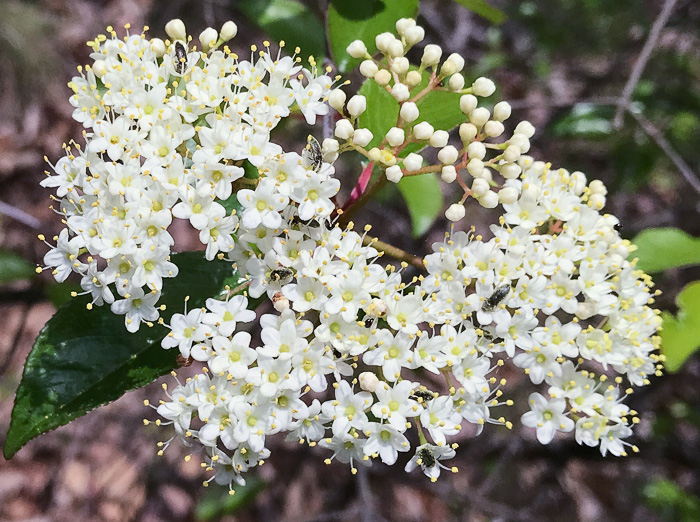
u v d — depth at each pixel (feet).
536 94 0.87
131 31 0.87
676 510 0.68
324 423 0.29
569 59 0.89
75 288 0.49
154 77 0.29
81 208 0.29
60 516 0.76
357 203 0.32
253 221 0.27
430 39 0.83
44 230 0.56
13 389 0.75
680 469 0.73
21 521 0.75
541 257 0.29
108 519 0.76
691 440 0.72
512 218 0.30
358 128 0.31
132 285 0.27
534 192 0.30
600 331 0.30
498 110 0.31
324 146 0.28
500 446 0.74
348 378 0.32
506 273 0.29
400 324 0.27
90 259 0.28
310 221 0.29
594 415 0.29
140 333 0.31
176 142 0.28
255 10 0.41
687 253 0.37
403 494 0.77
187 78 0.29
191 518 0.75
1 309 0.78
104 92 0.31
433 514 0.76
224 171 0.27
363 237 0.29
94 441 0.80
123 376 0.30
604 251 0.31
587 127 0.66
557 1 0.82
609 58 0.86
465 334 0.28
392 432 0.27
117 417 0.80
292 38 0.41
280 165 0.27
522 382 0.75
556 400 0.29
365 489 0.62
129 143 0.28
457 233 0.29
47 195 0.84
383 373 0.27
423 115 0.35
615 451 0.30
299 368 0.27
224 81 0.29
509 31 0.86
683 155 0.76
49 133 0.87
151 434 0.79
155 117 0.28
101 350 0.30
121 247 0.27
